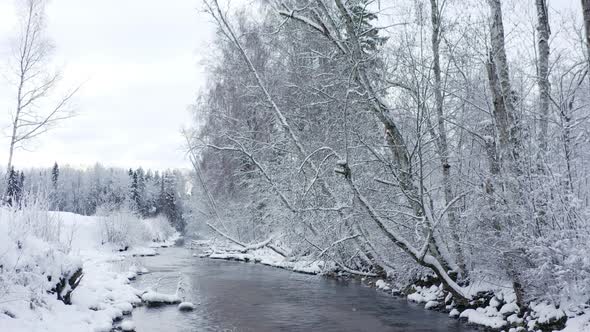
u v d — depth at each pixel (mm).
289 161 18094
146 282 17109
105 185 101250
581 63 9109
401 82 12391
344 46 13258
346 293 15328
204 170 31750
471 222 11469
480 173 10688
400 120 13180
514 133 9602
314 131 17438
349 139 14641
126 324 10094
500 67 9953
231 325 10805
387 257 16141
